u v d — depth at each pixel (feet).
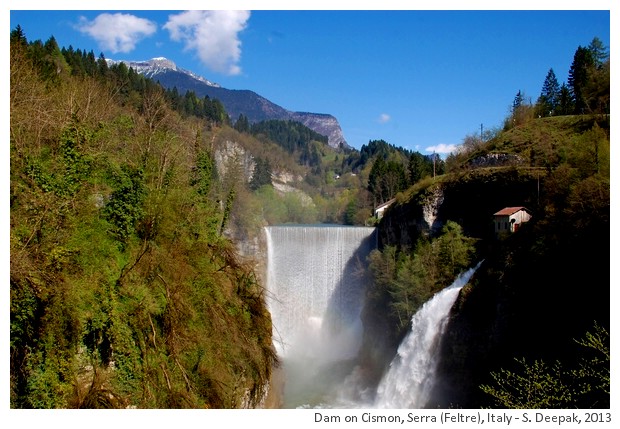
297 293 228.84
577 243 118.62
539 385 76.59
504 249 144.46
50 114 98.43
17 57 111.55
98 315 65.67
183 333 77.82
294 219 436.76
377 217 300.40
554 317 118.21
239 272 109.50
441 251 184.55
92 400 60.95
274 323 222.48
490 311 137.80
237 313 98.43
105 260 71.92
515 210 171.01
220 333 86.63
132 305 71.10
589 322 107.04
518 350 124.26
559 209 132.98
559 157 193.57
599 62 286.66
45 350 58.44
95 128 97.81
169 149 111.14
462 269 177.68
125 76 299.38
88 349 64.23
